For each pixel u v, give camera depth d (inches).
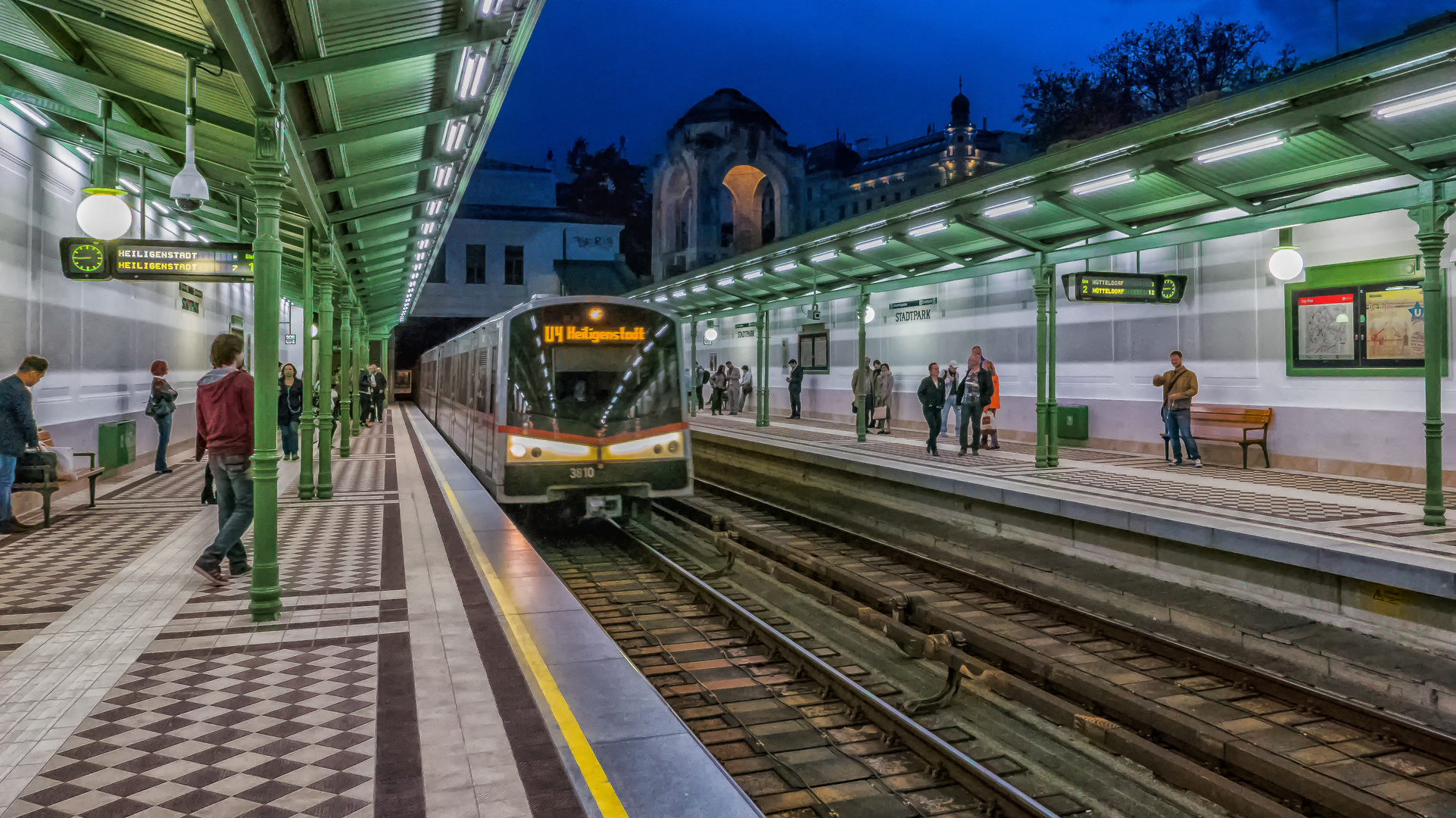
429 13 293.6
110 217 283.0
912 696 281.1
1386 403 475.2
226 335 296.0
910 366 900.0
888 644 327.9
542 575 313.0
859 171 3171.8
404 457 734.5
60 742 167.8
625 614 376.5
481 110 364.5
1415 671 269.0
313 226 458.9
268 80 235.3
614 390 487.5
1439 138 339.6
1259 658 307.7
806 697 278.8
